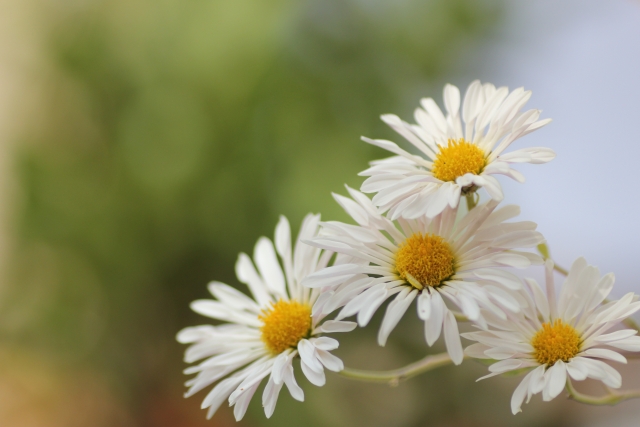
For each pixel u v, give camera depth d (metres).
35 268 0.86
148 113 0.81
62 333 0.86
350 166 0.74
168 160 0.81
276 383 0.36
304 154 0.76
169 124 0.81
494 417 0.73
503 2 0.75
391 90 0.78
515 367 0.36
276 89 0.78
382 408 0.75
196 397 0.82
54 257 0.85
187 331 0.40
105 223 0.82
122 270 0.82
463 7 0.76
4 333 0.86
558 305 0.36
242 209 0.78
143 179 0.81
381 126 0.77
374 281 0.36
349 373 0.38
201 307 0.41
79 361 0.87
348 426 0.73
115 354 0.86
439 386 0.76
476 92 0.38
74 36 0.85
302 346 0.37
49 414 0.84
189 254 0.82
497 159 0.36
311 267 0.39
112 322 0.85
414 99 0.78
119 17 0.84
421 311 0.35
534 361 0.36
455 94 0.38
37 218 0.84
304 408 0.74
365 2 0.79
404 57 0.78
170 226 0.81
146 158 0.81
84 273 0.84
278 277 0.41
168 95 0.81
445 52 0.77
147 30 0.82
